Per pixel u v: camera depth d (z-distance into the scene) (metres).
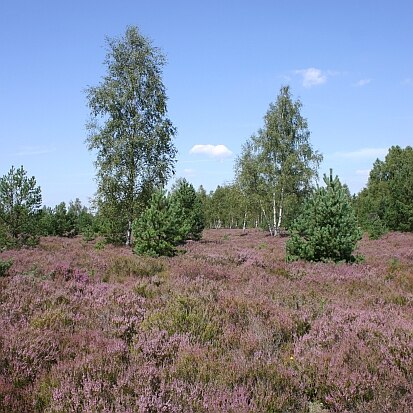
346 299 9.16
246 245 29.78
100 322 6.93
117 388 4.42
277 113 44.16
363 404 4.51
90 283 10.77
